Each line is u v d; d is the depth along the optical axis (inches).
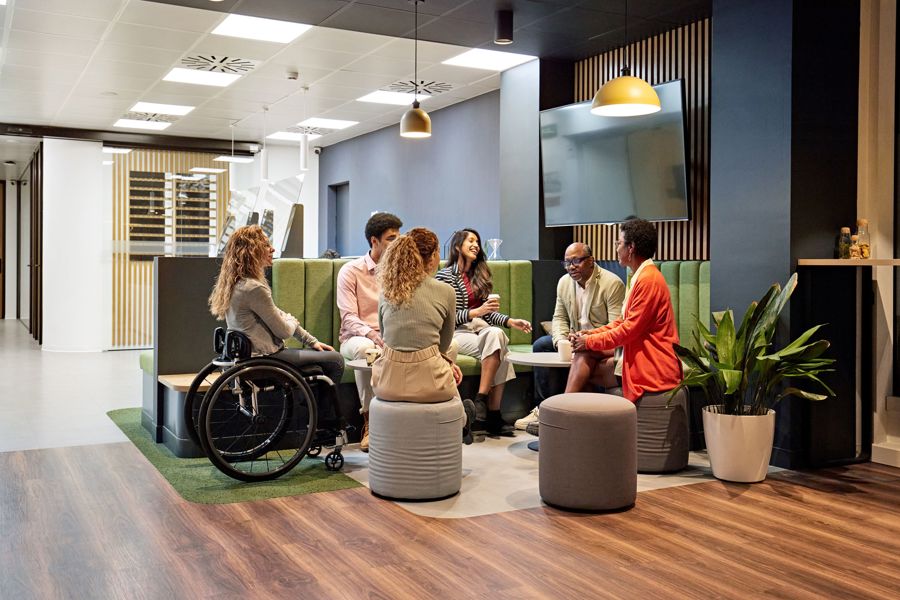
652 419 158.4
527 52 260.8
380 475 140.9
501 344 188.9
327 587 102.0
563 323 193.0
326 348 164.6
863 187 177.2
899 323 179.8
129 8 230.7
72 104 359.3
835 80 170.9
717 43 181.3
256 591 100.7
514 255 279.6
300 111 383.9
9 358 369.1
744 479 152.9
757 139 171.5
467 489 147.9
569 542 118.7
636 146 224.8
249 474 150.9
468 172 362.3
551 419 135.3
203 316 188.1
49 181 407.8
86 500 139.9
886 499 142.8
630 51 250.4
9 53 277.6
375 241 184.7
